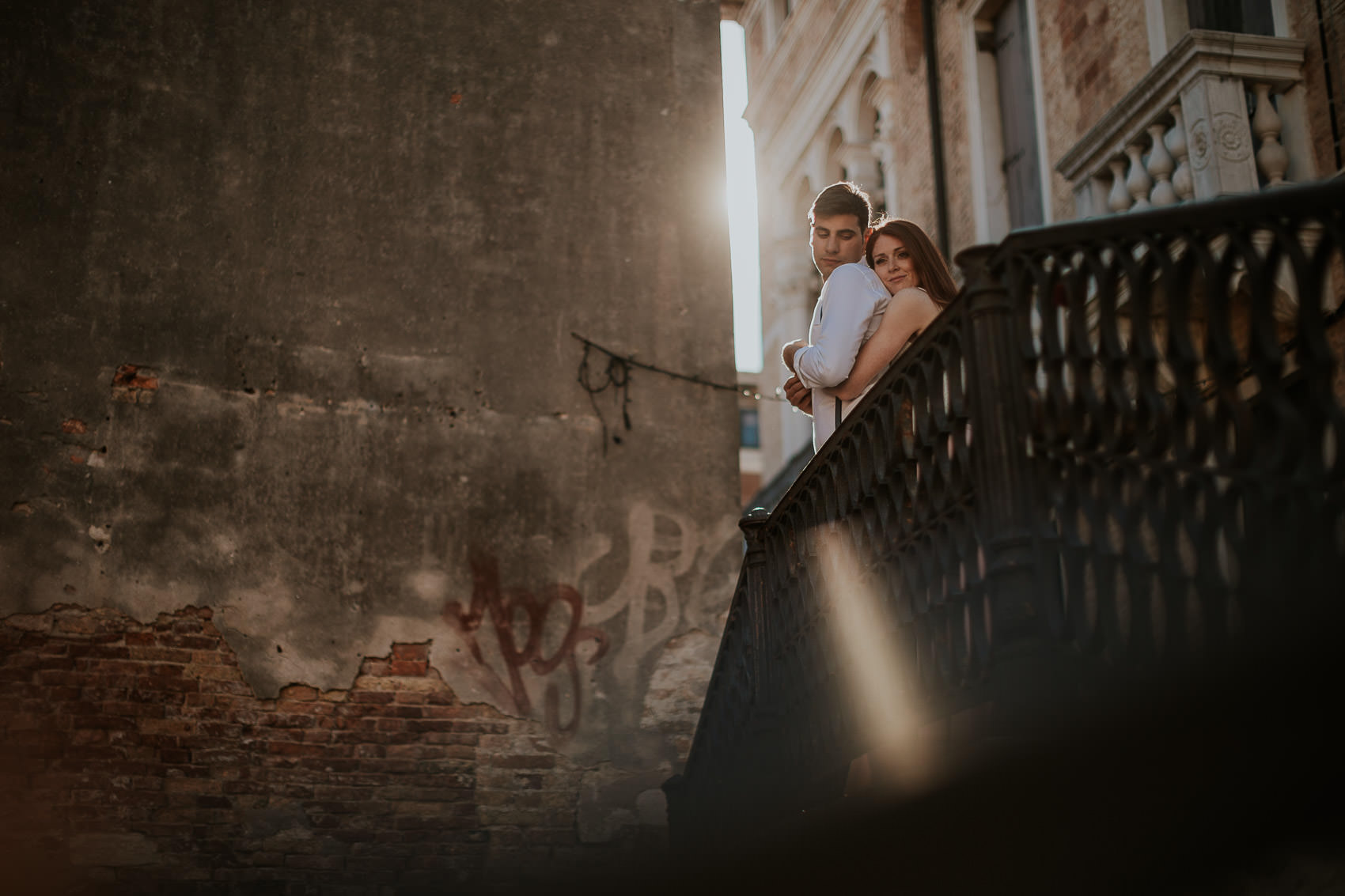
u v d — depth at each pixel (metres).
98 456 7.69
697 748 6.72
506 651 7.99
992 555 3.60
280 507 7.91
